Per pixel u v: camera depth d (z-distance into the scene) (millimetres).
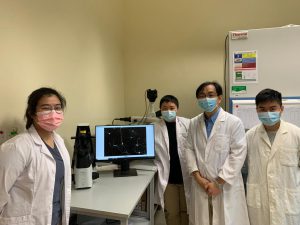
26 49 1576
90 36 2396
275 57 2150
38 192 1189
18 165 1126
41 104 1265
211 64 3039
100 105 2607
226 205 1764
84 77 2283
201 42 3059
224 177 1732
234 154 1776
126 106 3309
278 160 1641
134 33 3256
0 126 1392
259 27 2912
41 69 1713
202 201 1851
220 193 1799
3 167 1103
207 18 3033
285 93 2145
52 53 1830
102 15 2656
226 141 1823
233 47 2232
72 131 2076
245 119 2156
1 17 1385
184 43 3109
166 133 2316
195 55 3082
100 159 2053
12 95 1470
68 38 2029
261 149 1709
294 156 1624
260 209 1679
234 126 1821
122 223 1394
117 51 3078
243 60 2213
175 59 3143
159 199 2223
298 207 1602
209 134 1881
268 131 1747
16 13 1490
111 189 1712
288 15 2844
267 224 1649
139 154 2141
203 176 1881
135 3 3240
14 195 1151
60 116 1314
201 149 1906
